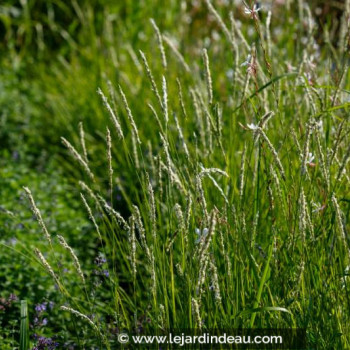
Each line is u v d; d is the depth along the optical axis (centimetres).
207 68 510
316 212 485
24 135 1103
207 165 561
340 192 550
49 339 546
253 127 432
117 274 691
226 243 480
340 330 443
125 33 1296
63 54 1392
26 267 670
